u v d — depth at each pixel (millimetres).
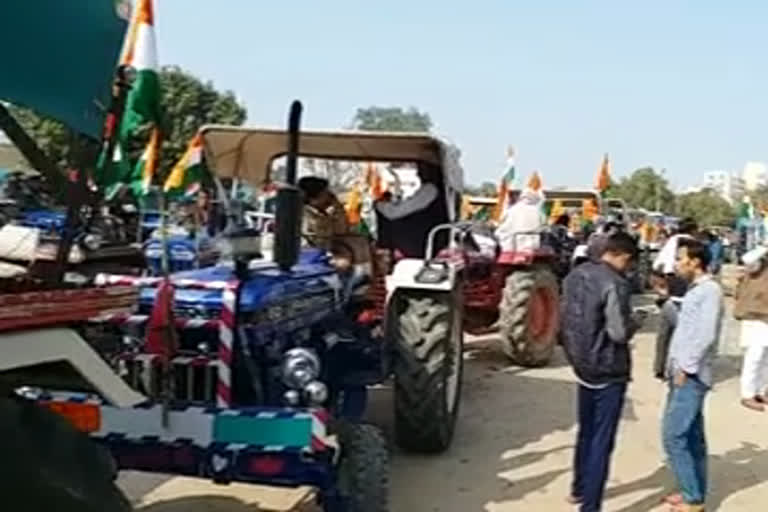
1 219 4133
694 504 5824
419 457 6605
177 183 6930
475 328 10719
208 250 5508
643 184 61750
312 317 5309
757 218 29984
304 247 6000
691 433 5801
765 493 6445
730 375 10820
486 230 10250
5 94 2416
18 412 2705
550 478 6344
